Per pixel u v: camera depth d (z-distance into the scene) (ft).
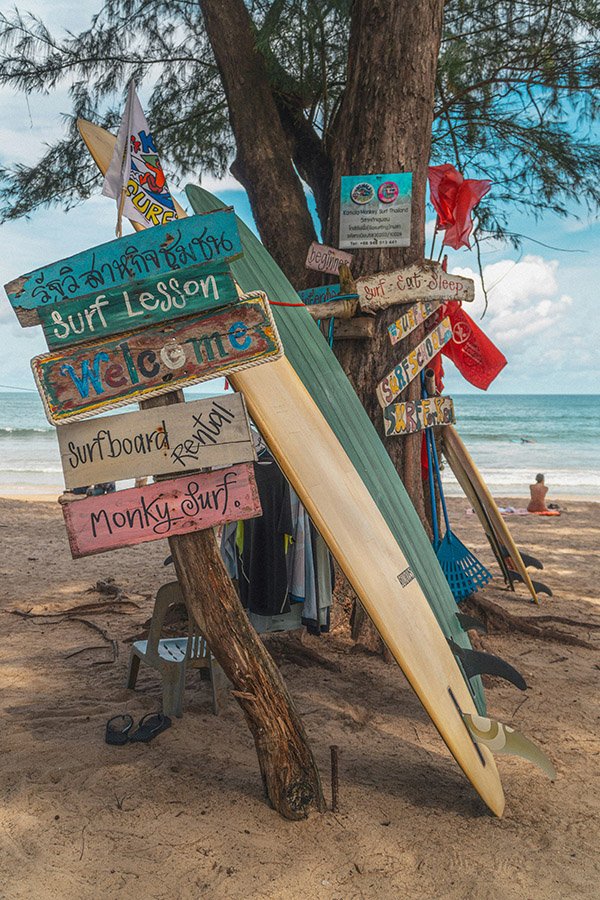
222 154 28.81
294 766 9.98
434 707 10.10
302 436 11.32
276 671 10.11
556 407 274.57
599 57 22.75
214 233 8.84
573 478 82.58
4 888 8.38
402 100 17.35
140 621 20.16
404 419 16.88
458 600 17.74
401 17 17.15
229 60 20.84
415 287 16.66
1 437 141.90
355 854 9.16
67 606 21.99
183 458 9.29
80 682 15.37
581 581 26.73
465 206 17.13
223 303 8.97
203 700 14.16
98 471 9.39
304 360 14.29
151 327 9.12
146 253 8.98
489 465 100.42
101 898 8.25
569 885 8.69
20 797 10.30
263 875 8.70
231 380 10.79
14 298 9.07
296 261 20.25
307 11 20.63
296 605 16.63
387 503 13.74
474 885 8.61
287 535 15.25
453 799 10.69
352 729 13.12
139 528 9.44
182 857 9.01
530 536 37.14
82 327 9.13
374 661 16.60
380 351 17.48
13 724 12.94
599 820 10.24
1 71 24.56
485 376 19.10
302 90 22.41
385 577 10.91
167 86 27.27
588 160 24.56
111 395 9.19
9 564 28.73
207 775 11.09
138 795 10.42
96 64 25.82
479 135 25.68
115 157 12.78
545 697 15.08
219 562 9.80
